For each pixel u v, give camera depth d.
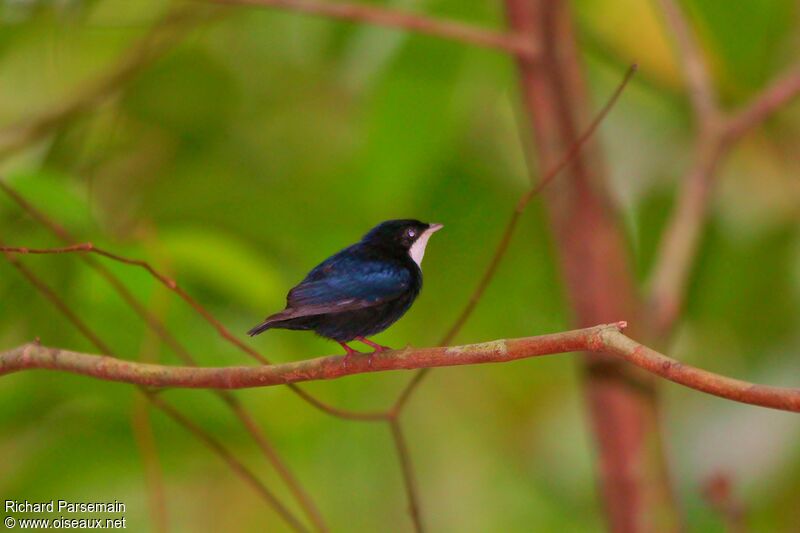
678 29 10.62
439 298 13.01
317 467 12.88
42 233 9.67
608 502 9.18
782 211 11.91
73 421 10.59
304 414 11.42
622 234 9.49
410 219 9.34
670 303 9.34
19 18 11.76
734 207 11.97
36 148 12.08
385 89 10.68
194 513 12.16
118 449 10.66
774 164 12.11
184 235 9.62
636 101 12.16
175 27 12.03
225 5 11.98
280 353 11.12
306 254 12.30
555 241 9.58
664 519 8.99
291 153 13.05
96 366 6.95
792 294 11.80
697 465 10.90
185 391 10.24
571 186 9.41
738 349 12.07
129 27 12.13
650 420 9.12
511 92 11.76
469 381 13.72
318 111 13.20
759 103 10.03
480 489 13.27
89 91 11.84
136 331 9.74
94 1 12.14
